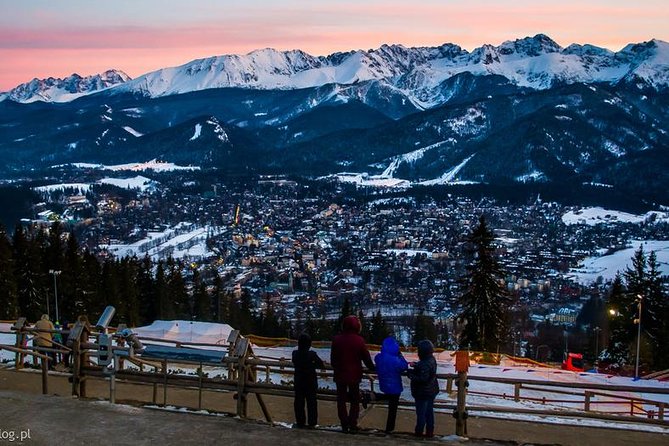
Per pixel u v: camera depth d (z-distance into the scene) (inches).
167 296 2564.0
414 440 374.9
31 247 2103.8
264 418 478.0
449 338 3051.2
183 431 367.2
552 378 987.3
